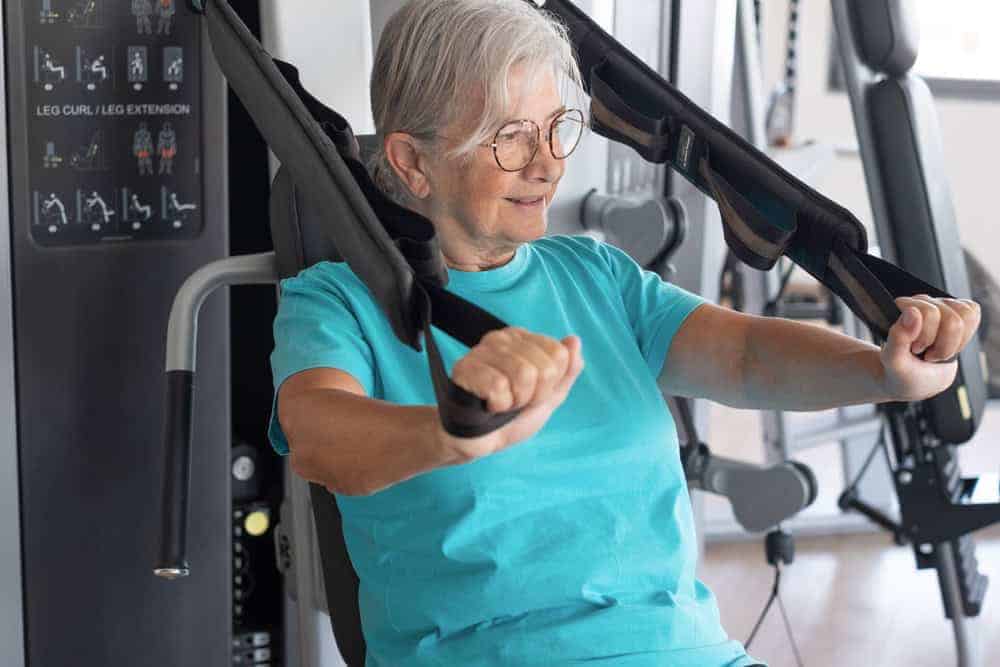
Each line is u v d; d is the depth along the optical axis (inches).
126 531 83.7
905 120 106.6
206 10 65.1
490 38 58.4
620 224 87.0
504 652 57.7
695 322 64.8
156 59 80.4
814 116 239.0
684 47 96.6
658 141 64.1
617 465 60.6
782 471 92.0
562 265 65.7
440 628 58.7
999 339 213.2
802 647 132.6
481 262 63.5
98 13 78.7
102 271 81.1
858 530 165.0
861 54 107.6
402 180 61.7
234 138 97.5
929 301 53.3
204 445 85.7
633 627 58.8
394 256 47.9
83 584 83.2
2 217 78.4
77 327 80.9
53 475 81.7
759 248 60.2
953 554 110.4
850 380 59.4
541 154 59.8
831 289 59.7
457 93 58.7
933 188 107.6
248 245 98.7
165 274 82.6
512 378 39.6
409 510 58.7
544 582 58.4
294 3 81.2
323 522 65.6
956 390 104.9
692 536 62.8
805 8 235.9
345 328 58.4
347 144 58.8
